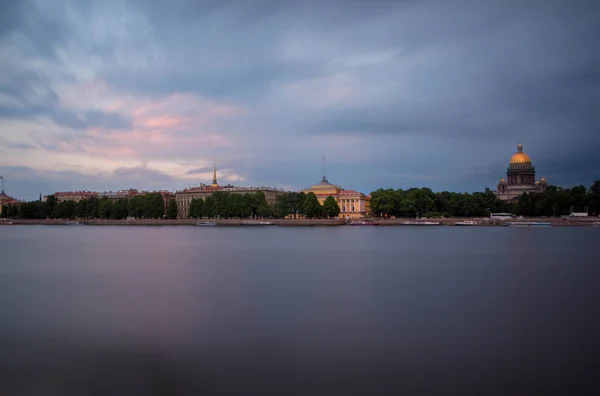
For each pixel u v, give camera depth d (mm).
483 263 102625
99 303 64625
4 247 146375
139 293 70938
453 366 42469
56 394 37656
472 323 54062
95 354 45781
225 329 52500
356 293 69875
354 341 48438
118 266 100375
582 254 119062
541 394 37594
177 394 37938
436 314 57812
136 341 49062
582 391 38000
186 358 44594
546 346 46781
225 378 40625
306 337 49719
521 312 58500
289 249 135625
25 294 70875
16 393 38188
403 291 71188
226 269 94625
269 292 70938
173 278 84000
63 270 94938
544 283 77312
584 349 45969
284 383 39562
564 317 56250
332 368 42219
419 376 40469
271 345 47594
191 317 57094
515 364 42688
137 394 38031
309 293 70062
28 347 47625
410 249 133750
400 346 47000
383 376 40500
